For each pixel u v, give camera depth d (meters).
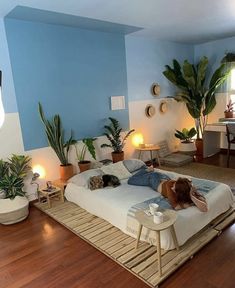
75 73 3.56
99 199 2.66
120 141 4.08
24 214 2.80
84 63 3.64
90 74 3.73
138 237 2.10
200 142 4.84
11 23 2.91
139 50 4.37
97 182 2.89
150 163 4.65
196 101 4.80
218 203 2.51
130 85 4.31
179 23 3.51
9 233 2.57
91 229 2.51
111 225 2.56
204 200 2.33
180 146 4.98
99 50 3.79
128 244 2.22
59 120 3.32
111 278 1.84
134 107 4.42
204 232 2.31
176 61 4.75
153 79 4.68
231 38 4.75
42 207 3.10
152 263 1.95
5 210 2.67
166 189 2.43
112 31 3.79
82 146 3.76
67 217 2.80
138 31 3.85
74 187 3.08
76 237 2.42
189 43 5.14
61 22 3.18
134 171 3.40
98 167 3.52
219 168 4.23
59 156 3.38
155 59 4.66
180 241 2.07
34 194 3.30
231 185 3.47
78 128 3.69
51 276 1.91
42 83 3.24
